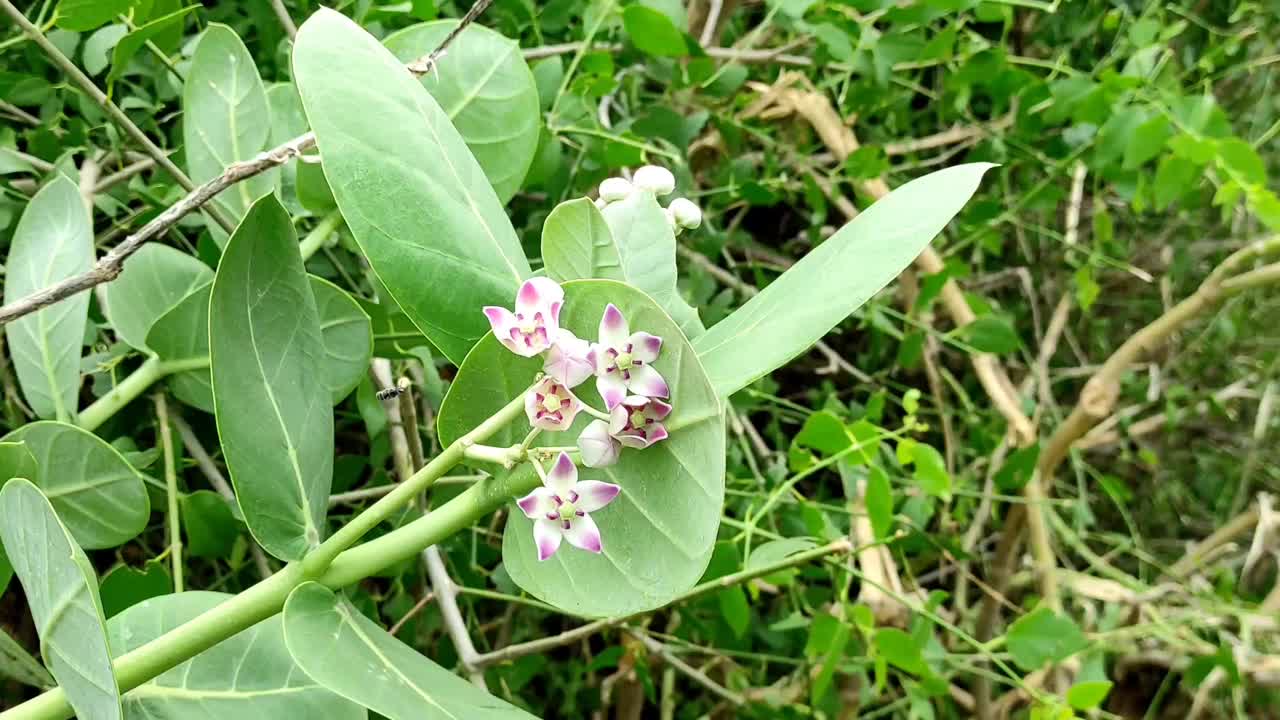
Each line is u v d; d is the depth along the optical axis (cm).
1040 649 54
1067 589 75
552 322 26
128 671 28
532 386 26
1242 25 90
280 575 29
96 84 55
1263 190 63
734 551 52
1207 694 74
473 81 42
